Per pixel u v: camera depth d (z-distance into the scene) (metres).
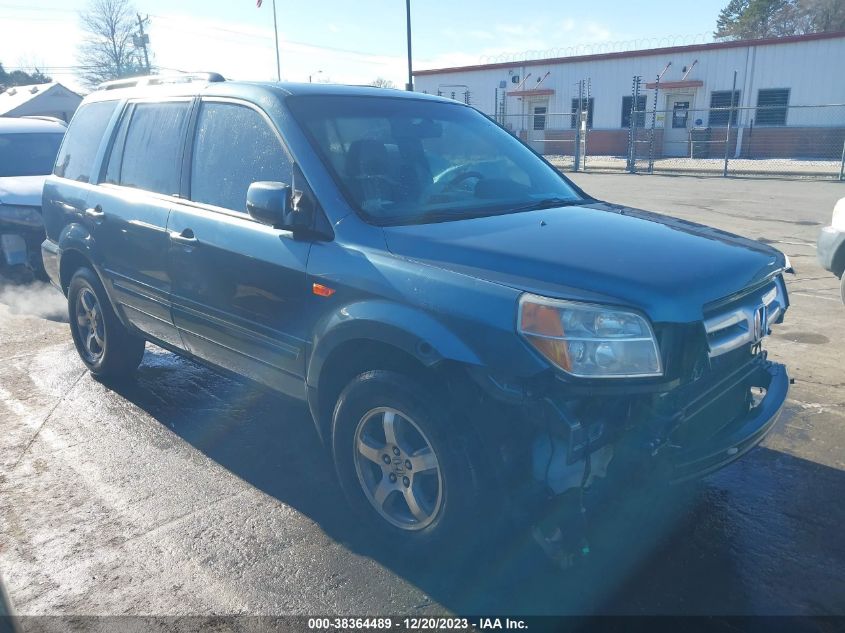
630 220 3.54
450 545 2.97
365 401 3.10
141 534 3.39
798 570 3.07
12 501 3.69
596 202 4.12
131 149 4.67
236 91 3.94
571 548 2.67
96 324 5.21
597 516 2.76
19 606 2.89
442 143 4.04
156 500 3.69
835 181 20.03
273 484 3.85
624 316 2.59
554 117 32.25
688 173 23.48
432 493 3.05
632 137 24.09
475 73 34.06
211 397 5.06
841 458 4.03
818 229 11.49
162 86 4.63
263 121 3.71
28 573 3.11
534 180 4.18
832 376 5.21
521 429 2.67
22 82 64.12
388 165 3.62
